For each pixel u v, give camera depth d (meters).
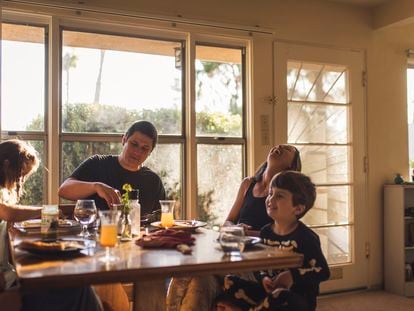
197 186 3.43
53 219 1.76
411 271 3.94
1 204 2.03
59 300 1.62
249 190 2.56
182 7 3.33
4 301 1.62
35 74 2.96
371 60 4.07
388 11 3.94
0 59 2.83
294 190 1.90
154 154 3.30
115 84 3.19
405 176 4.20
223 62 3.54
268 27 3.62
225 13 3.48
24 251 1.51
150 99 3.30
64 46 3.03
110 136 3.15
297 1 3.75
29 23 2.92
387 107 4.14
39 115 2.97
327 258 3.84
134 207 1.94
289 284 1.79
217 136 3.52
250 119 3.55
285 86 3.68
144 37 3.25
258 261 1.44
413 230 4.02
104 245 1.49
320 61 3.84
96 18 3.03
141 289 1.92
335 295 3.80
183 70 3.39
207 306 2.05
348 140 3.97
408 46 4.26
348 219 3.94
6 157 2.13
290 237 1.90
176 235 1.77
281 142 3.64
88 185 2.24
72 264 1.33
